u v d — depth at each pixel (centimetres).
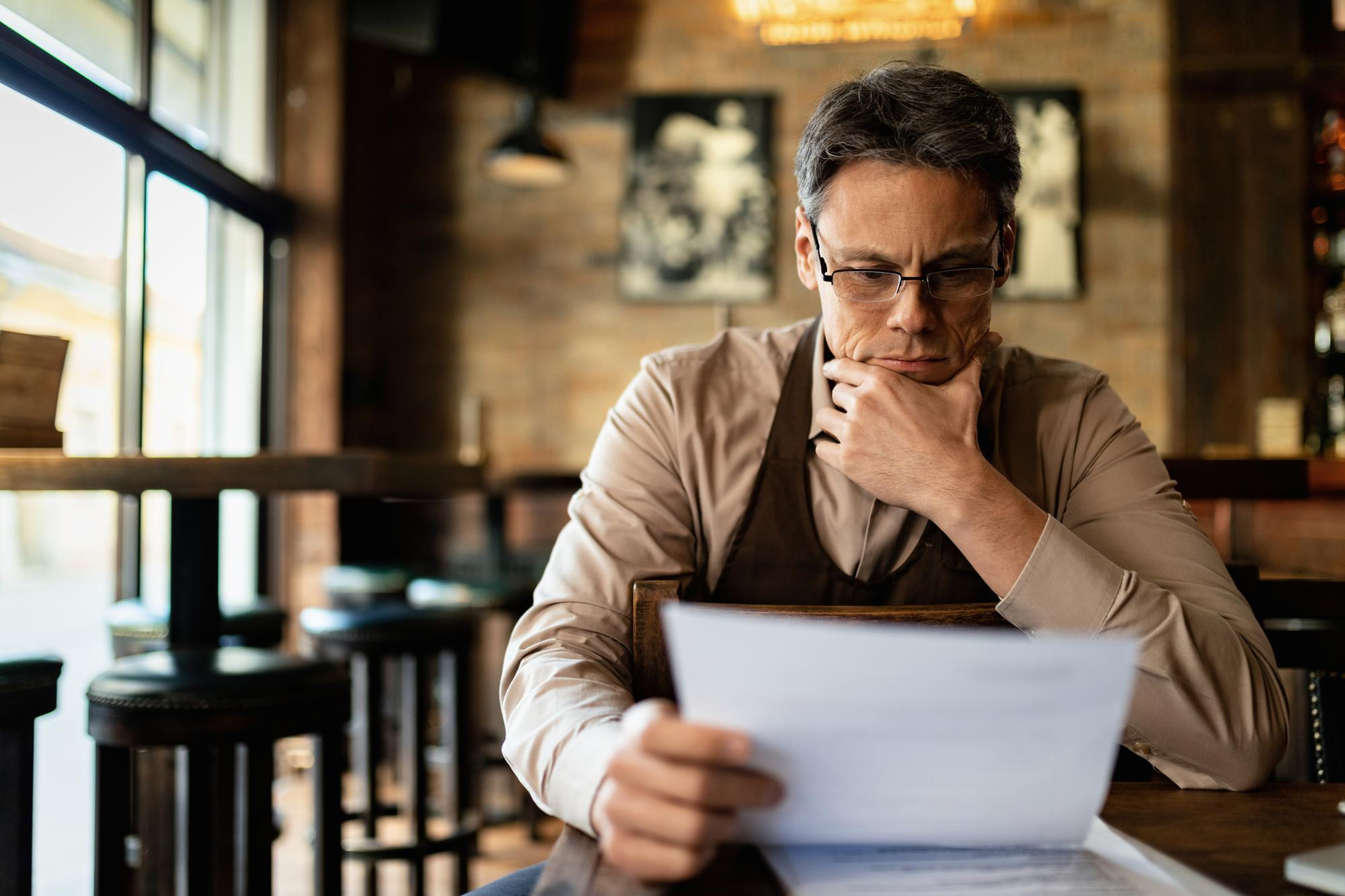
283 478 183
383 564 453
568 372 479
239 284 401
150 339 332
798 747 59
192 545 203
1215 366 423
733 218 470
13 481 176
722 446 119
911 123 96
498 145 426
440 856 319
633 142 475
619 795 60
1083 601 89
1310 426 405
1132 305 457
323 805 185
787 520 114
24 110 272
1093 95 462
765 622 57
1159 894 59
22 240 276
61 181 289
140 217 323
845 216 99
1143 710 87
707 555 121
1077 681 57
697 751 58
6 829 156
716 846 62
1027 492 116
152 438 336
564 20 459
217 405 382
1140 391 455
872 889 59
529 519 468
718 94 473
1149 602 89
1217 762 85
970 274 100
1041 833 62
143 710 159
